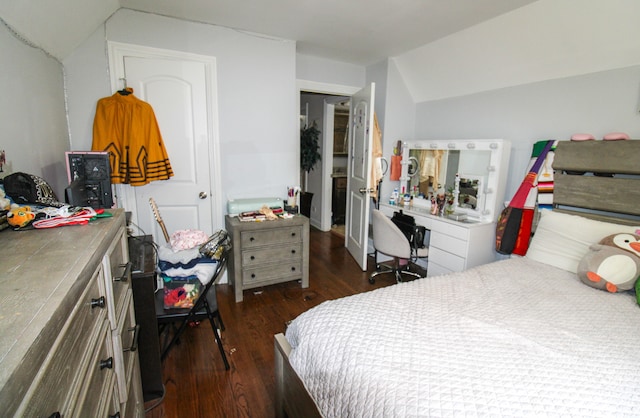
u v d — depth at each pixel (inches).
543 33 89.4
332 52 132.7
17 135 57.5
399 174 144.4
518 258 87.1
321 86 144.5
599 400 36.0
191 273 70.3
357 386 40.6
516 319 53.4
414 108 148.2
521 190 99.0
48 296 23.1
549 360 42.5
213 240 76.8
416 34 110.3
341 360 44.3
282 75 118.8
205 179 112.5
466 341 46.3
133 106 94.8
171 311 71.4
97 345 32.3
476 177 112.0
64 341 23.4
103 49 93.2
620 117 83.8
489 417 33.5
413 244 119.0
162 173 101.7
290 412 57.3
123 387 42.6
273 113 119.9
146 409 63.4
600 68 86.2
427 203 131.5
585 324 52.7
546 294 64.0
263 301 108.2
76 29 81.0
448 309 55.9
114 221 45.2
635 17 72.9
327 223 197.5
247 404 65.6
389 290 63.4
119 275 45.5
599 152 82.3
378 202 145.6
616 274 65.5
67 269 27.9
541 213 90.7
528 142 105.1
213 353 80.8
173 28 100.2
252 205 114.1
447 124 132.6
